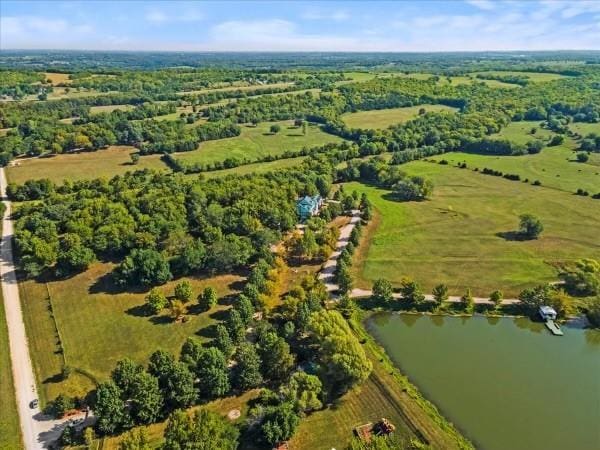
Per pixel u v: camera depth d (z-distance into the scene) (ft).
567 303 372.99
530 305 380.58
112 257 451.12
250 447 250.78
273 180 602.03
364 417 272.51
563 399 294.25
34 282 415.44
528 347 345.10
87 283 411.54
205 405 279.28
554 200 615.57
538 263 454.40
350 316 371.56
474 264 454.81
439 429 265.75
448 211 583.99
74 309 375.66
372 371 309.42
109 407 255.50
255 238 460.14
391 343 348.18
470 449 254.06
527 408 286.05
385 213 578.25
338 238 500.74
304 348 321.93
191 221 505.25
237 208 500.33
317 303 352.90
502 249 483.51
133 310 373.81
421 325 370.73
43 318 365.20
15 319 364.58
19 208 560.61
